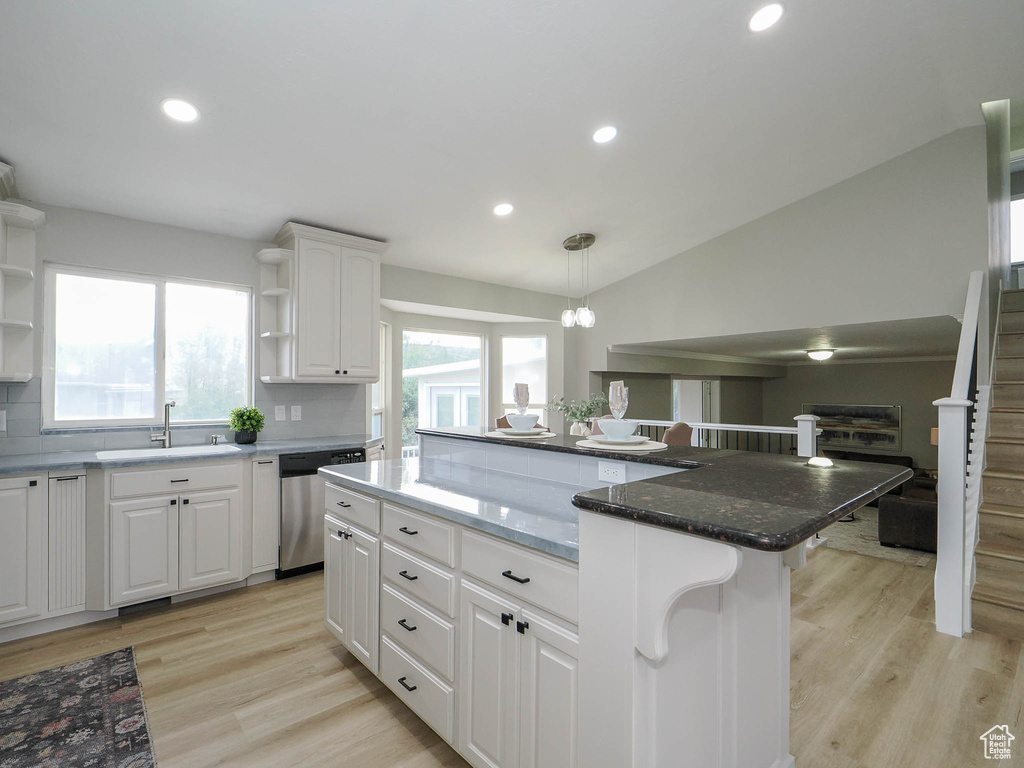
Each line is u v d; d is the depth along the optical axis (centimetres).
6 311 287
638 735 108
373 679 222
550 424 583
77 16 190
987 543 290
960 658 243
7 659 237
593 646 116
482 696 154
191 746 180
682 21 233
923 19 257
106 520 272
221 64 219
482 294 521
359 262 391
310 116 258
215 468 305
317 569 356
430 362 557
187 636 260
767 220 457
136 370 337
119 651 245
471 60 236
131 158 273
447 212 376
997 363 365
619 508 107
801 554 155
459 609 164
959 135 368
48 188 289
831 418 880
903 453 805
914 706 206
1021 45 280
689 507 104
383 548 202
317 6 199
